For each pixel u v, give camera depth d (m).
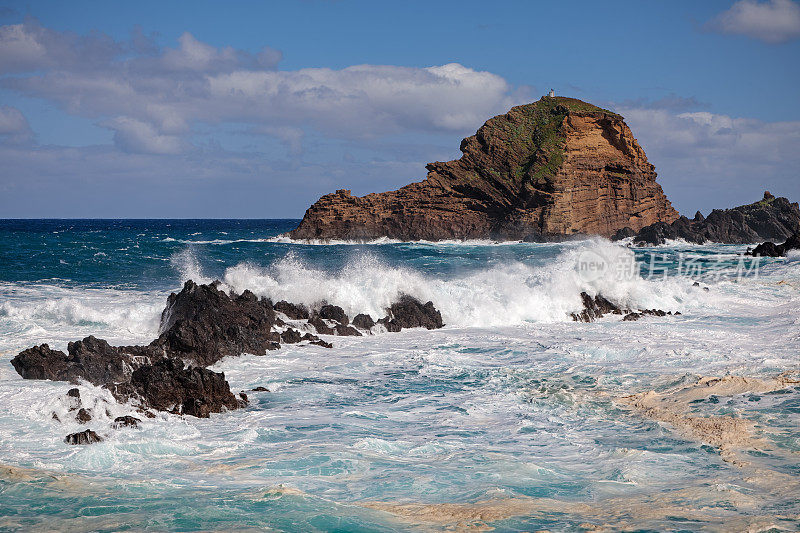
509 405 12.41
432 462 9.30
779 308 25.69
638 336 19.48
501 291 23.75
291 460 9.30
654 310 24.58
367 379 14.53
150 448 9.72
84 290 29.20
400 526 7.04
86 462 9.09
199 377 12.04
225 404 12.11
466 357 16.78
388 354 17.09
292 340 18.11
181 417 11.38
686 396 12.61
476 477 8.68
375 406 12.42
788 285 31.23
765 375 14.11
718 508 7.60
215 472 8.78
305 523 7.07
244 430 10.79
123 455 9.40
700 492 8.09
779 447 9.71
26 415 10.87
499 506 7.61
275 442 10.20
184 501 7.68
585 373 14.90
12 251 46.47
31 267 37.50
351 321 20.84
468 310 22.50
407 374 15.00
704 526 7.08
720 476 8.65
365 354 17.08
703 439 10.11
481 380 14.42
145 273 36.81
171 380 12.02
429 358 16.62
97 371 13.11
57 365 13.12
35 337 17.44
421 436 10.58
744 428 10.51
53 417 10.77
